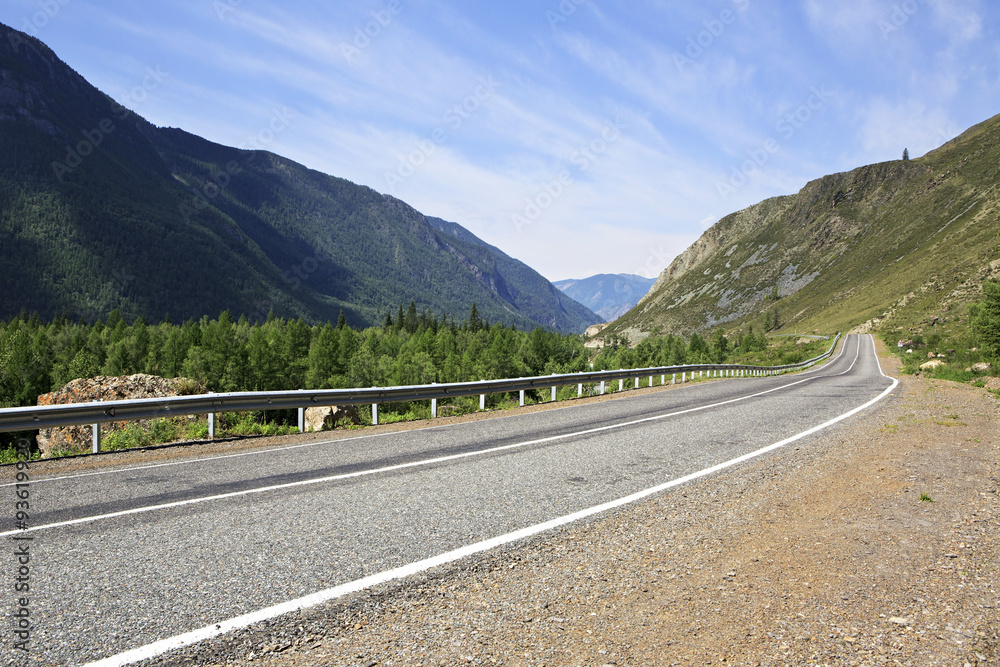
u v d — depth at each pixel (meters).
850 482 6.23
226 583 3.49
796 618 3.12
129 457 8.21
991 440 8.75
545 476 6.50
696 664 2.65
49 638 2.80
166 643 2.77
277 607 3.17
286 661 2.63
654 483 6.16
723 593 3.43
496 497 5.56
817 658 2.71
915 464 7.11
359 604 3.23
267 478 6.51
